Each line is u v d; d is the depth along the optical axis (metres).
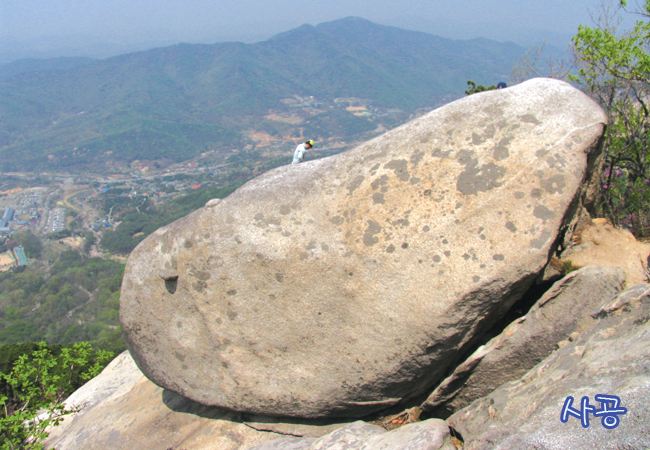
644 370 2.07
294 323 3.89
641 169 6.22
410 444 2.98
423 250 3.49
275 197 4.14
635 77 6.39
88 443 5.01
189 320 4.32
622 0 6.61
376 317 3.59
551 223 3.27
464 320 3.32
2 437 5.65
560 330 3.18
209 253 4.15
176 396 5.11
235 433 4.43
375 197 3.80
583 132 3.46
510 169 3.45
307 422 4.27
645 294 2.70
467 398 3.57
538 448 2.15
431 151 3.76
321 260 3.79
